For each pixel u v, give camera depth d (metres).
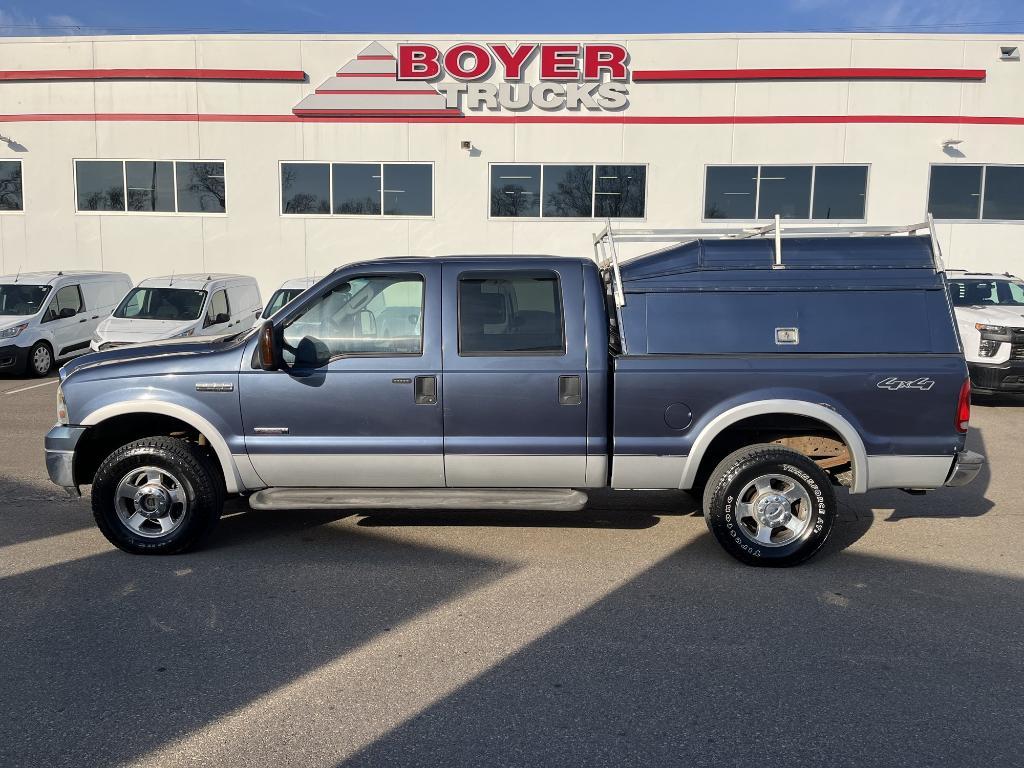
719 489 4.76
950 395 4.68
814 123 17.44
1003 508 6.21
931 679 3.43
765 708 3.19
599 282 4.88
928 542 5.36
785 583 4.57
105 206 18.52
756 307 4.79
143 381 4.89
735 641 3.81
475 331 4.83
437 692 3.31
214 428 4.87
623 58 17.42
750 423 4.91
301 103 17.91
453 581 4.57
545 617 4.08
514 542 5.29
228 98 18.00
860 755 2.86
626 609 4.18
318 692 3.30
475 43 17.56
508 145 17.81
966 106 17.30
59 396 5.07
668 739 2.96
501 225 18.03
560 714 3.14
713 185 17.73
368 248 18.27
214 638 3.81
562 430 4.83
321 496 4.90
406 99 17.80
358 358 4.82
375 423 4.84
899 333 4.74
